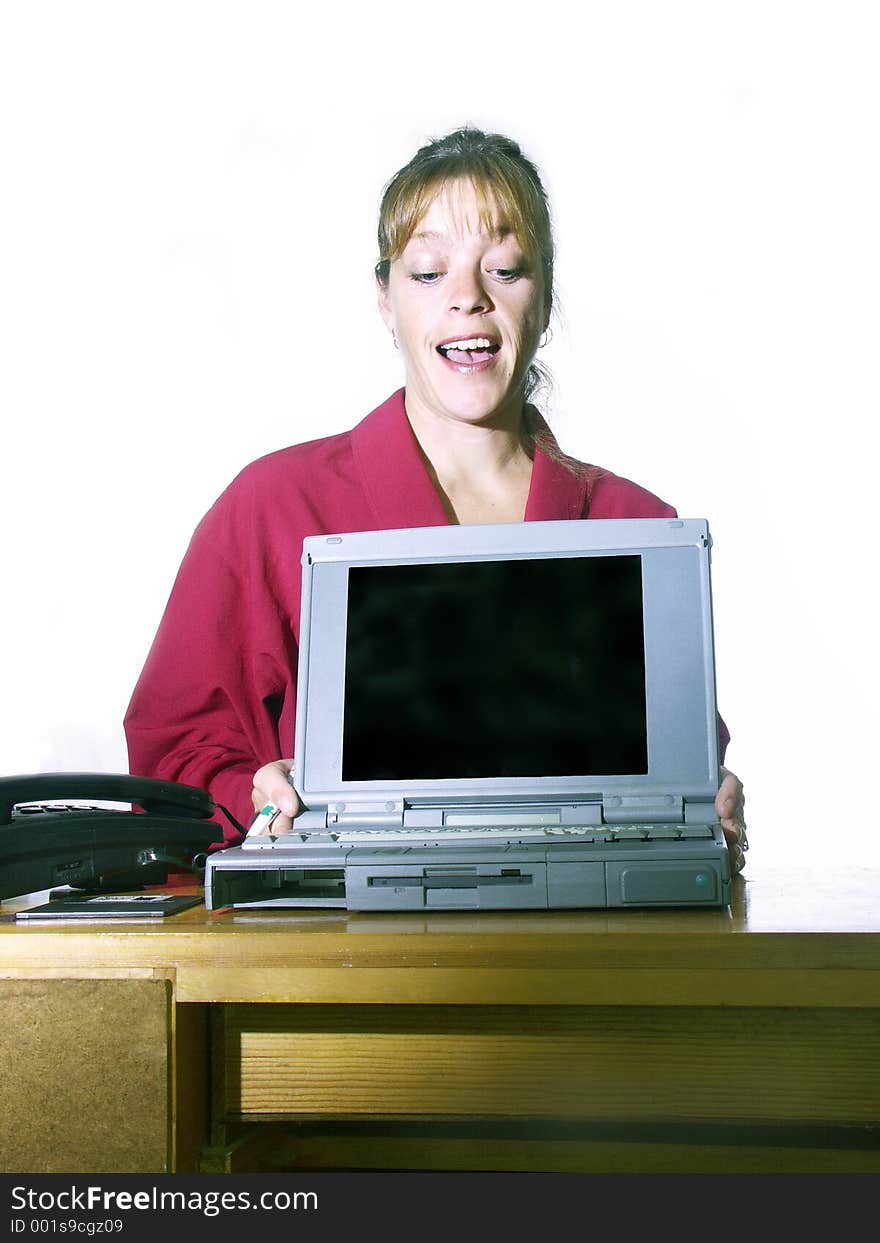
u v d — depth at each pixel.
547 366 1.95
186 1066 0.89
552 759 1.07
